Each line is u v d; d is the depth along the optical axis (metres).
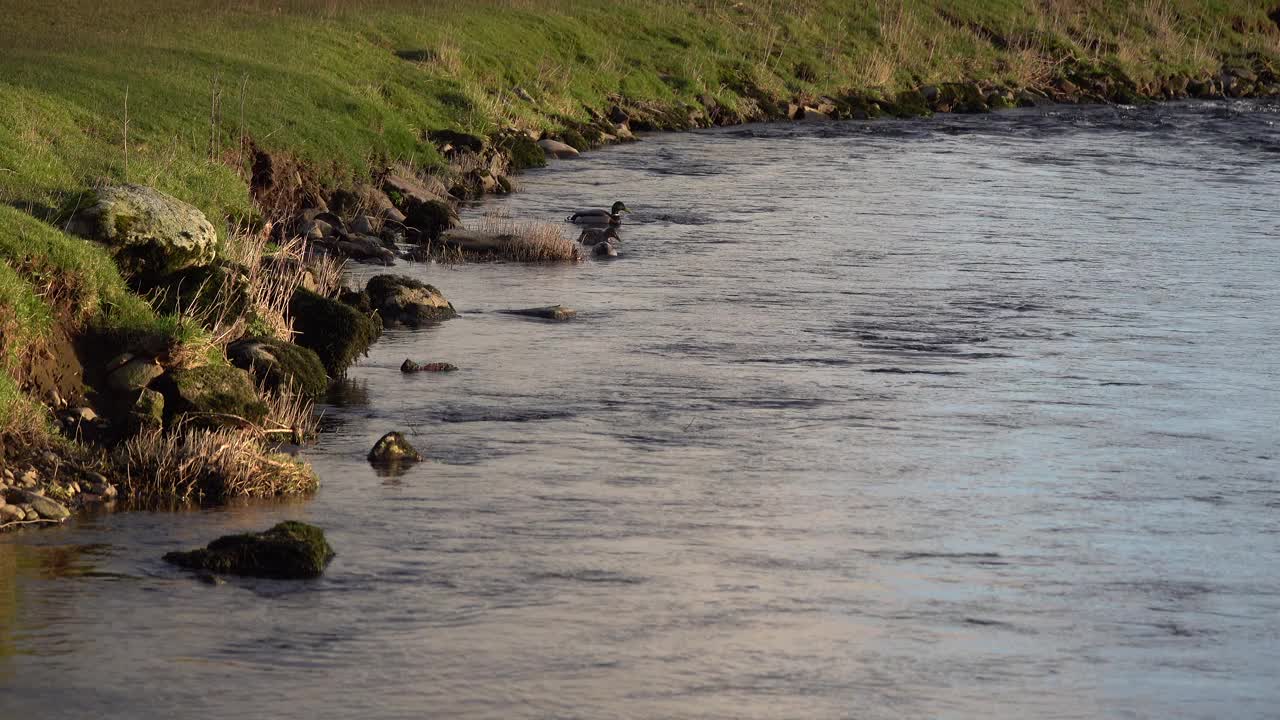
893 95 72.31
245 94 43.34
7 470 18.98
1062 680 14.20
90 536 17.78
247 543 16.89
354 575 16.64
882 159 56.53
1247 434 23.38
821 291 33.97
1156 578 17.08
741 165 54.03
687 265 36.81
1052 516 19.23
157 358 22.30
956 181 51.75
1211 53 89.31
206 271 25.52
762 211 44.94
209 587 16.19
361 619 15.35
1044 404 24.92
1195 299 33.97
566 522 18.55
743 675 14.13
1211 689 14.09
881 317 31.42
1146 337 30.14
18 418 19.77
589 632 15.09
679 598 16.05
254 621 15.26
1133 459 21.92
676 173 51.88
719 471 20.86
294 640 14.80
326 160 42.03
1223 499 20.14
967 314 31.89
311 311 26.53
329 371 25.89
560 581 16.52
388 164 45.47
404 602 15.84
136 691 13.60
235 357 23.98
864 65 74.50
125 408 21.62
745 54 71.44
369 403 24.12
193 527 18.19
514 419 23.34
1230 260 38.84
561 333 29.45
